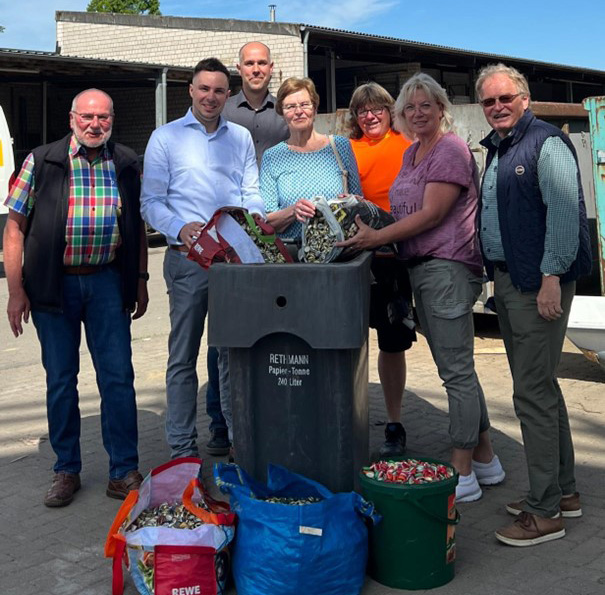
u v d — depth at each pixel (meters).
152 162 4.44
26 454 5.12
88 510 4.24
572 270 3.63
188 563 3.14
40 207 4.14
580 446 4.97
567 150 3.55
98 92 4.12
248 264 3.37
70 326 4.30
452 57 21.73
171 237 4.37
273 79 19.09
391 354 4.88
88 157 4.19
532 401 3.70
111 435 4.38
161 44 21.92
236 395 3.48
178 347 4.52
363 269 3.38
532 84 28.23
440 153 3.99
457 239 4.04
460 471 4.20
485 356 7.36
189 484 3.35
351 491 3.45
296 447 3.46
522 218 3.61
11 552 3.77
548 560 3.55
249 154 4.68
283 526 3.10
